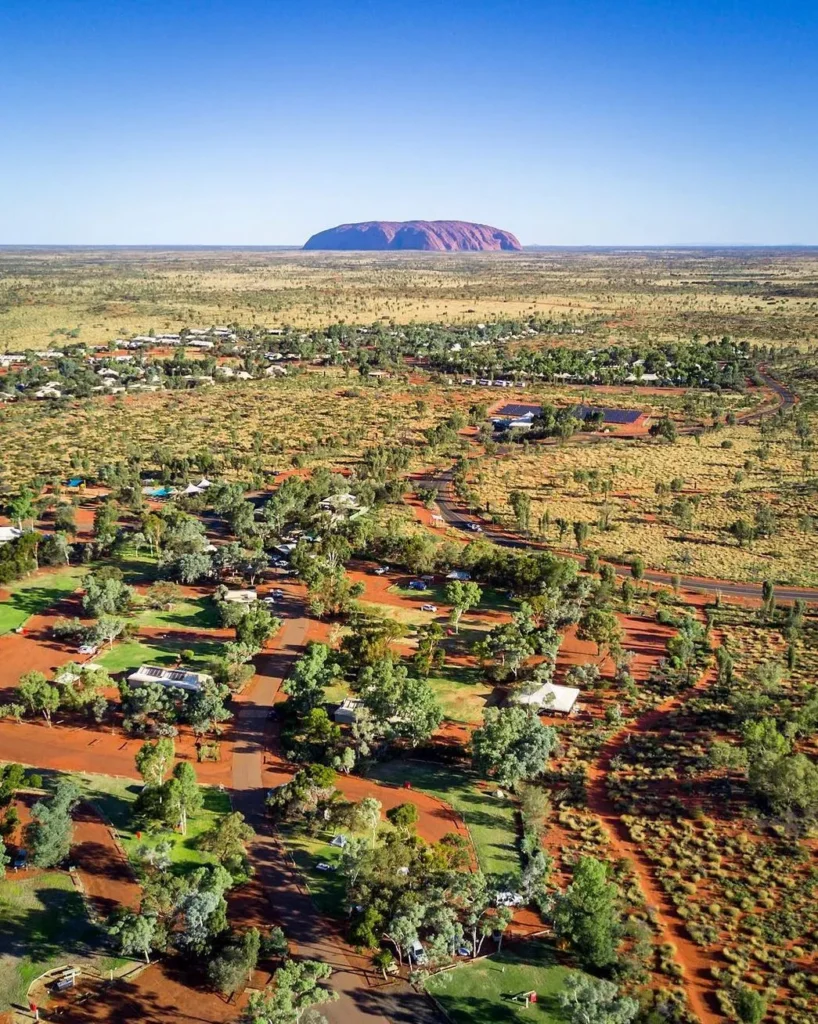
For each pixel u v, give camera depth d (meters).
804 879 75.75
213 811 84.50
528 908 72.94
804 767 83.38
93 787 88.62
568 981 60.09
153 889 67.56
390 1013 61.81
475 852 78.81
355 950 67.62
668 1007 62.03
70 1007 62.16
